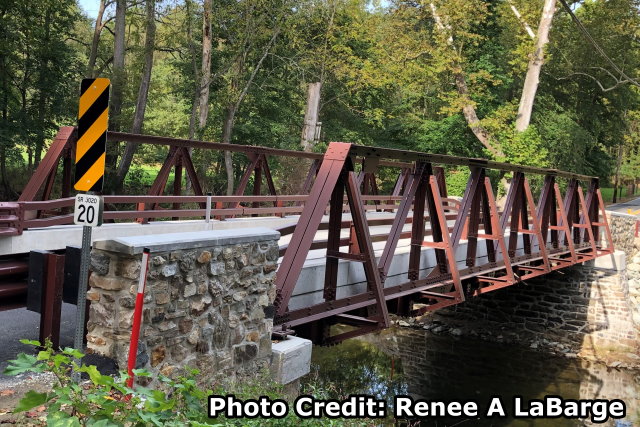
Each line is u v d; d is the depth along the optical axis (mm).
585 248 20594
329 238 8172
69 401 3537
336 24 33625
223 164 32156
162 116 37438
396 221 9258
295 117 34625
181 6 27250
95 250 5293
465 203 11289
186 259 5516
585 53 39594
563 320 22359
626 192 67250
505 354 21109
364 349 19672
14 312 7379
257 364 6465
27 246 8914
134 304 5164
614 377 19484
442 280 10633
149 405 3682
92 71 29219
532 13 34031
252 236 6316
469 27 34375
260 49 31188
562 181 38312
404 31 34562
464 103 32938
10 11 23938
